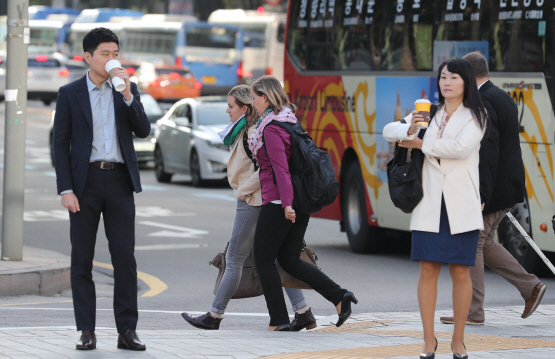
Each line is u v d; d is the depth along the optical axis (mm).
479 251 19688
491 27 28375
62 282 26828
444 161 14984
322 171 18141
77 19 136375
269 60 119312
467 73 15000
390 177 15312
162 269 30906
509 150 19531
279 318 18859
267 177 18531
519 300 24344
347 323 20609
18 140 27594
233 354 15430
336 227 42531
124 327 15906
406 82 31578
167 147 58781
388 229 33906
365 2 33812
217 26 119750
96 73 16047
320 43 36281
